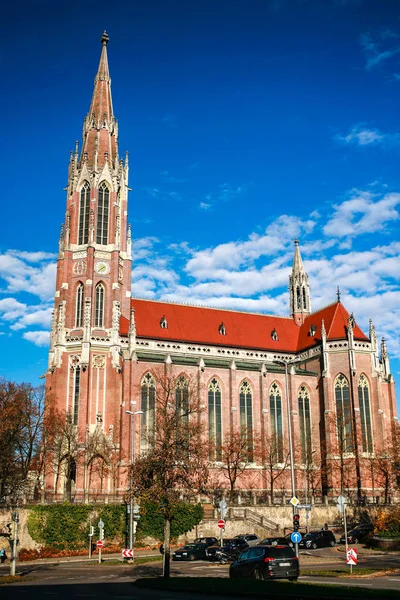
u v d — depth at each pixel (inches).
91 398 4301.2
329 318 5137.8
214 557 2714.1
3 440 3705.7
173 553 2800.2
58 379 4328.3
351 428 4596.5
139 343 4650.6
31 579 2054.6
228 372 4746.6
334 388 4781.0
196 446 2313.0
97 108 5083.7
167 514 2016.5
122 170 4977.9
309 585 1423.5
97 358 4397.1
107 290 4601.4
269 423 4749.0
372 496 4360.2
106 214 4793.3
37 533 3201.3
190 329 4965.6
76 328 4493.1
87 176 4822.8
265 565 1631.4
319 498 4323.3
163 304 5064.0
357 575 1782.7
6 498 3791.8
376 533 3120.1
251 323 5344.5
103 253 4690.0
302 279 5659.5
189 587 1541.6
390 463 4261.8
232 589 1427.2
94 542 3314.5
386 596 1229.7
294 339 5383.9
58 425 4025.6
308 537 3090.6
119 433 4192.9
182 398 3703.3
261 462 4520.2
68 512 3316.9
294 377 4896.7
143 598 1386.6
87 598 1400.1
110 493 3983.8
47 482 3993.6
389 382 4837.6
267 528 3577.8
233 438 4252.0
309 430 4854.8
